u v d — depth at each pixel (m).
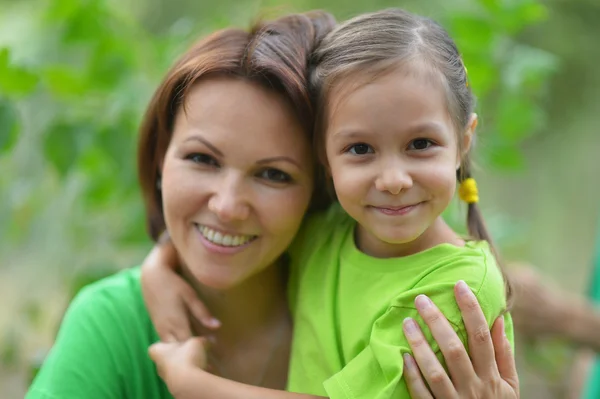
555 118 3.51
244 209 1.23
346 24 1.23
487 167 2.22
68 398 1.25
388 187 1.11
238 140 1.21
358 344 1.20
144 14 3.44
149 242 2.14
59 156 1.97
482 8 2.14
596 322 1.99
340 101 1.13
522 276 2.01
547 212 3.32
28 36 2.42
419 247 1.23
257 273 1.39
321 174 1.33
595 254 2.32
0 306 2.69
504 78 2.20
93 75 2.08
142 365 1.34
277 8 1.50
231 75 1.22
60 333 1.36
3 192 2.18
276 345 1.42
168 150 1.31
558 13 3.54
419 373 1.10
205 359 1.29
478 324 1.12
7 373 2.85
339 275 1.29
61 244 2.36
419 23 1.19
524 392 2.74
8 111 1.87
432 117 1.11
